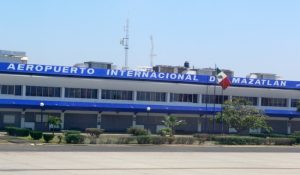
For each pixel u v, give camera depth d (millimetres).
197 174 33375
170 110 88125
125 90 86812
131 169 34188
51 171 30828
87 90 84562
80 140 55562
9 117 80000
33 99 81062
